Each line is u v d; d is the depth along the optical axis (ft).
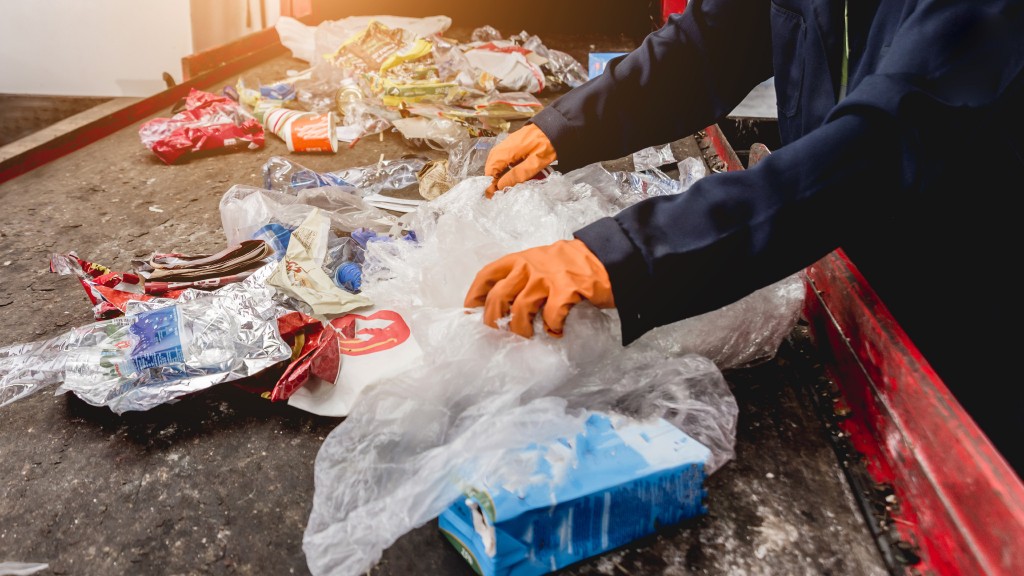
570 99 4.77
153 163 7.82
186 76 10.77
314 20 13.51
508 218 4.73
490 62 10.40
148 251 5.94
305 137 7.99
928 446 3.22
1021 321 3.71
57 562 3.14
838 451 3.73
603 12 13.78
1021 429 3.82
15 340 4.67
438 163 6.48
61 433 3.84
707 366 3.86
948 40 2.95
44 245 6.00
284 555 3.17
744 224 3.12
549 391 3.68
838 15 3.82
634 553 3.14
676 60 4.66
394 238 5.20
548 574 3.01
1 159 7.39
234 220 5.48
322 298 4.23
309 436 3.81
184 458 3.67
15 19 11.59
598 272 3.18
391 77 9.40
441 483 3.05
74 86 12.14
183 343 3.89
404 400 3.53
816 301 4.54
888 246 4.03
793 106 4.30
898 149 2.97
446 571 3.07
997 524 2.72
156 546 3.21
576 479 2.97
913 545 3.19
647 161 7.31
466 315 3.75
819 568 3.11
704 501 3.30
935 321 4.01
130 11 11.57
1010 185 3.50
